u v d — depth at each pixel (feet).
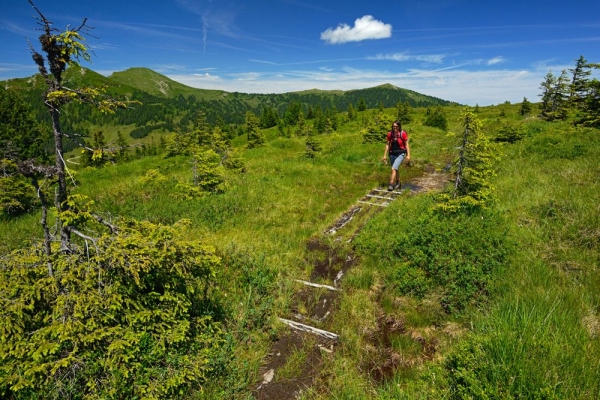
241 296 20.61
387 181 46.03
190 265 15.19
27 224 35.91
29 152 64.03
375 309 19.12
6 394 11.38
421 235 22.75
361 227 29.94
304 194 40.65
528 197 28.19
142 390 12.23
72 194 13.55
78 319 12.30
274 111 364.58
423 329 17.30
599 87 59.36
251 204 36.63
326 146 82.33
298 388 14.34
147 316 13.48
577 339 12.57
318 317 19.16
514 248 20.30
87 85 12.31
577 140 48.29
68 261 12.87
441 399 11.51
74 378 11.85
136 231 14.71
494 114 184.85
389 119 84.84
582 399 10.08
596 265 17.95
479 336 13.55
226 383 14.15
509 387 10.67
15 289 12.04
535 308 15.03
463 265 19.49
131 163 77.10
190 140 83.05
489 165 26.27
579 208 23.52
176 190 40.98
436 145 79.66
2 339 11.25
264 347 16.70
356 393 13.44
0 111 79.36
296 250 26.94
